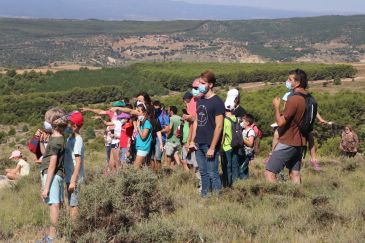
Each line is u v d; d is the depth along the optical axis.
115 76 182.62
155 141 10.25
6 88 171.62
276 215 6.86
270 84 153.62
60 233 6.34
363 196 8.32
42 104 129.62
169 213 7.42
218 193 8.38
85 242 5.80
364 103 59.44
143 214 7.05
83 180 6.93
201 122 8.42
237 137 9.38
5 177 15.32
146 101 9.91
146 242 5.88
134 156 10.83
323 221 6.58
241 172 9.62
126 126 10.78
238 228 6.43
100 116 11.77
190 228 6.11
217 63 198.50
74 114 6.73
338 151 24.03
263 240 5.91
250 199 7.99
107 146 14.05
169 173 11.09
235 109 9.83
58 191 6.51
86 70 193.62
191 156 10.62
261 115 53.25
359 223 6.48
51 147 6.44
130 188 7.16
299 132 7.90
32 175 12.21
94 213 6.30
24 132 106.31
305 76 7.80
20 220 7.71
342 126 46.56
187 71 174.88
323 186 9.29
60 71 186.88
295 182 8.28
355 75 154.62
